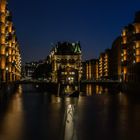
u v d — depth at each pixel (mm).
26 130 38312
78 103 84562
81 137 34344
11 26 161125
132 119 49688
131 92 136750
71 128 24734
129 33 159625
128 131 38375
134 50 147750
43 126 41594
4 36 133500
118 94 129000
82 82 170375
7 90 129125
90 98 105250
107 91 160750
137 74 141125
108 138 34156
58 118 49938
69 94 115812
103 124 44125
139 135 35750
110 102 88250
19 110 63812
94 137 34531
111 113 59188
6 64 141375
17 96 113312
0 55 129375
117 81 169250
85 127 41125
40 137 34062
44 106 73750
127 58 164125
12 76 170750
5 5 134875
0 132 37094
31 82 172750
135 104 80938
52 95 121000
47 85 169000
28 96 114250
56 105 76750
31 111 61531
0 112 59719
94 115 55500
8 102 85562
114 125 43344
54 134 35750
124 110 65312
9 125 42656
